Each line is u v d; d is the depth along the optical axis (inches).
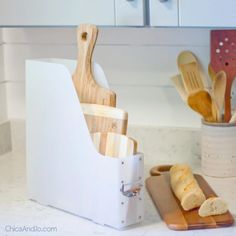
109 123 56.4
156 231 53.7
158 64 74.2
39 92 59.3
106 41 75.7
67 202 58.3
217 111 67.9
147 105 75.7
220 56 69.8
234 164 68.4
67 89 56.1
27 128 61.5
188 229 53.8
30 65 59.9
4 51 80.4
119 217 53.5
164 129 74.5
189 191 57.9
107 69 76.4
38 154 60.7
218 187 65.2
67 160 57.4
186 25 59.6
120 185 53.0
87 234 53.3
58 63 60.4
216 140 67.7
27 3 65.2
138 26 61.1
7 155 80.0
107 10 61.8
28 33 78.9
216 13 58.3
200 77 69.3
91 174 55.1
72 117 56.0
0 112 80.5
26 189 65.9
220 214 55.9
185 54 70.8
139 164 53.7
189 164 73.8
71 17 63.6
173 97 74.5
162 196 61.4
